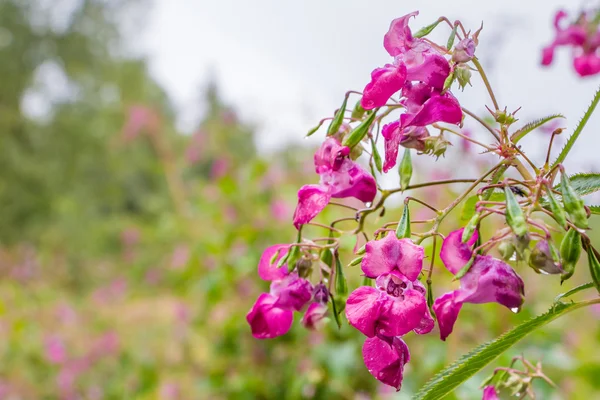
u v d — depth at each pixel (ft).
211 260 3.40
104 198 16.14
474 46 0.93
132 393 4.57
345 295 1.02
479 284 0.89
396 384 0.92
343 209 2.79
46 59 17.08
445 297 0.92
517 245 0.87
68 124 16.33
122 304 6.86
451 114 0.93
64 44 17.11
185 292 4.06
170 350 4.94
